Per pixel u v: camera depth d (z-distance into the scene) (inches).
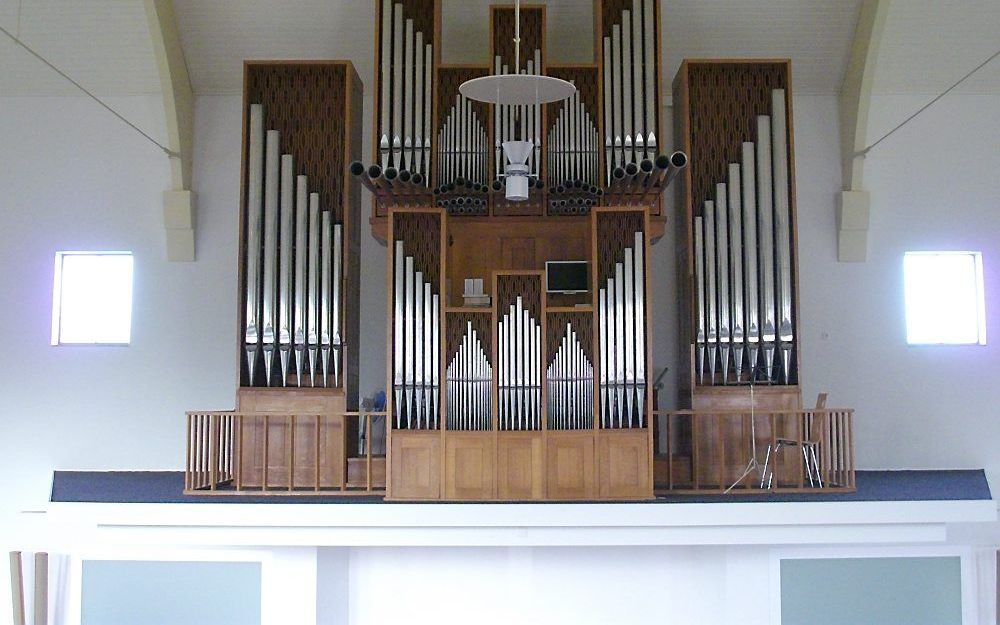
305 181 476.7
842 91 564.1
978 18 535.8
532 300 426.0
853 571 442.3
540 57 485.4
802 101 561.3
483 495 418.0
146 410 550.9
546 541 403.2
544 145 478.9
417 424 423.8
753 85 502.6
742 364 487.2
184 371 552.1
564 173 481.1
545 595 470.0
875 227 560.4
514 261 484.1
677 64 564.7
